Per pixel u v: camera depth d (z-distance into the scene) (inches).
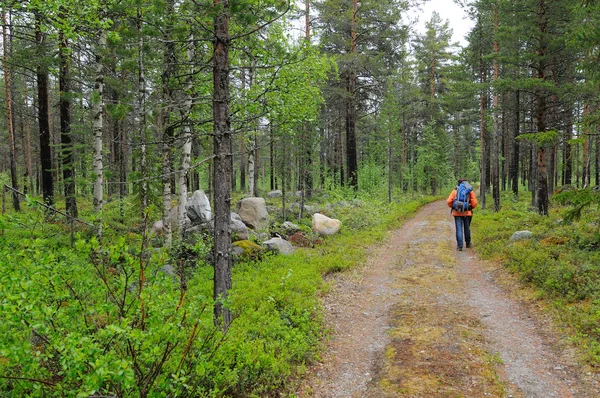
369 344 265.1
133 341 141.0
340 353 255.1
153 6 295.4
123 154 793.6
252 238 563.2
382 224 754.2
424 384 206.1
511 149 1551.4
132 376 121.1
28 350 131.8
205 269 405.7
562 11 642.8
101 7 362.3
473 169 2078.0
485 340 257.0
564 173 1513.3
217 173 245.3
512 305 319.6
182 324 159.2
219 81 244.7
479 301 332.8
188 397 163.2
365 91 1111.6
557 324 268.1
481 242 548.7
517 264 392.8
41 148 670.5
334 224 700.0
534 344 248.8
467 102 1191.6
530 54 663.1
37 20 370.6
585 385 197.8
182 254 446.3
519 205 995.3
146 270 159.6
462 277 406.6
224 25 244.8
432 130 1556.3
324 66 526.0
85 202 1011.3
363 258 502.3
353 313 323.9
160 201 498.6
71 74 566.9
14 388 161.9
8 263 143.0
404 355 241.1
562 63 783.1
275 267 436.8
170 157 485.4
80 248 149.7
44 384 147.7
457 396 193.9
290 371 221.8
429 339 260.5
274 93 405.7
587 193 327.6
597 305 269.3
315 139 809.5
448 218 887.1
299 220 786.2
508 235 543.2
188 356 166.4
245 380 198.2
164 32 361.4
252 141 813.2
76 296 148.9
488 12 999.0
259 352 212.8
